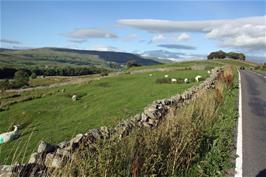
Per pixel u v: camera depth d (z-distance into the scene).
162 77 48.56
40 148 6.12
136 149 6.96
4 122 30.64
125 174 6.27
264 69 83.94
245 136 11.49
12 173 5.22
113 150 6.36
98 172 5.79
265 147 10.36
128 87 42.19
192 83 37.56
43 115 32.12
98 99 36.22
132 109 23.48
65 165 5.71
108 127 7.66
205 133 10.12
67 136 17.55
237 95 21.91
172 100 12.70
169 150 7.63
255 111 16.50
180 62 113.50
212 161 8.44
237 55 164.75
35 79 141.25
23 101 43.09
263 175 8.02
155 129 8.21
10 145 15.55
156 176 6.97
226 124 12.48
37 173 5.59
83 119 23.52
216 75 29.70
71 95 43.41
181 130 8.52
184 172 7.61
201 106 12.36
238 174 7.97
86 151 6.28
